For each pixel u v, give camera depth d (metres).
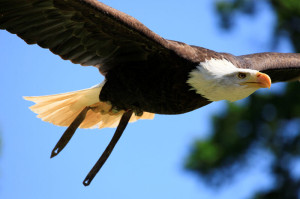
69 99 13.51
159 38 12.05
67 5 11.30
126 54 12.47
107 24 11.70
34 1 11.27
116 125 14.08
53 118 13.78
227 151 23.12
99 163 13.12
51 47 12.09
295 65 14.35
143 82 12.56
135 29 11.73
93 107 13.50
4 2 11.23
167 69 12.45
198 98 12.70
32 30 11.76
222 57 12.99
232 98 12.79
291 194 22.94
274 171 23.34
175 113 12.91
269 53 14.53
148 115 14.27
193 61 12.47
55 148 13.30
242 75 12.65
